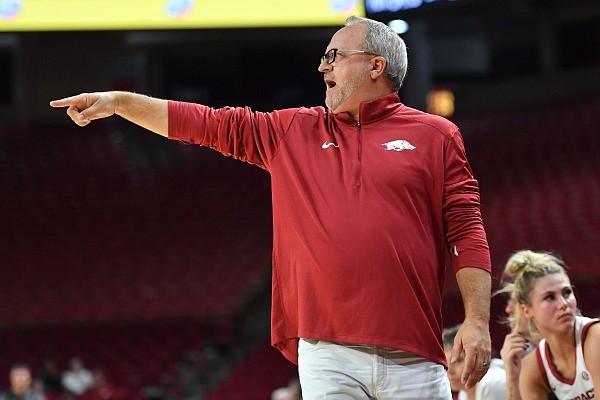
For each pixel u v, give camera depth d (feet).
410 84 103.81
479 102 116.88
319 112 14.07
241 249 86.84
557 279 18.56
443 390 13.03
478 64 120.98
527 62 118.32
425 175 13.17
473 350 12.53
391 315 12.60
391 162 13.11
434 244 13.33
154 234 88.94
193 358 73.05
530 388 19.34
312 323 12.91
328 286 12.78
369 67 13.76
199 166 101.30
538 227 78.33
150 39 97.19
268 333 78.54
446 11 52.60
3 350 74.54
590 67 110.11
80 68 105.40
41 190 95.20
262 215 91.71
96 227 89.71
